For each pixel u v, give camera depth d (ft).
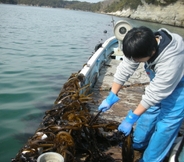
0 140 15.69
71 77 16.97
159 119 9.36
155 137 9.32
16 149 14.82
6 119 18.48
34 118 18.89
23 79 28.19
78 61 40.86
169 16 177.68
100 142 12.03
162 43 7.97
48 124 10.96
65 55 45.39
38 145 9.23
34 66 34.73
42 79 28.81
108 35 87.30
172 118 8.94
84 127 10.69
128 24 25.34
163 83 8.15
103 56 25.76
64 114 11.00
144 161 9.82
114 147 11.89
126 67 9.76
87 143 10.93
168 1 180.45
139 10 225.56
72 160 9.11
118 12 324.19
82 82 15.94
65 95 13.65
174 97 8.79
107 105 9.91
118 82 9.96
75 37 75.00
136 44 7.59
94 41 69.15
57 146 9.25
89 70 17.92
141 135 11.07
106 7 485.56
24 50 46.78
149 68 8.92
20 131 16.92
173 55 7.95
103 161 10.73
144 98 8.58
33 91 24.58
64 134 9.39
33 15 181.47
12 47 49.08
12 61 36.65
